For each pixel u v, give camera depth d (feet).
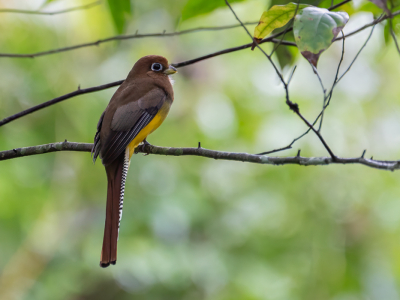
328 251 41.81
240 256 39.73
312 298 39.93
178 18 23.31
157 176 40.27
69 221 41.09
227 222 40.88
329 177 43.70
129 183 39.40
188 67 45.70
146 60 26.76
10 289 38.58
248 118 44.37
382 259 41.68
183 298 36.99
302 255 41.32
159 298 37.29
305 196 43.16
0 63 40.83
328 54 46.21
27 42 41.47
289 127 44.11
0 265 38.55
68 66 42.80
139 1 45.09
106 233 20.34
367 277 40.73
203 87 45.60
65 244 39.96
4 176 37.76
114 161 22.75
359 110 46.01
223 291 37.42
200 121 44.57
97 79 43.45
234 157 19.47
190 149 21.07
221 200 41.98
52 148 22.63
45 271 39.17
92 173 42.01
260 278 38.47
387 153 45.27
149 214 37.88
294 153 43.70
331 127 44.98
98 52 44.27
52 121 40.96
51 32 42.32
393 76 45.96
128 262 35.06
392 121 45.96
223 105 45.21
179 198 39.40
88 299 39.50
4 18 41.09
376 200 43.16
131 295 38.47
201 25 45.06
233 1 23.12
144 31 45.47
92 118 41.32
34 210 39.27
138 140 24.08
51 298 37.42
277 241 41.39
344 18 15.14
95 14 42.55
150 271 35.24
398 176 43.62
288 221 42.27
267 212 42.11
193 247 38.45
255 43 18.20
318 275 40.88
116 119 23.56
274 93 44.86
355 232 42.63
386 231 42.32
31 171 39.45
